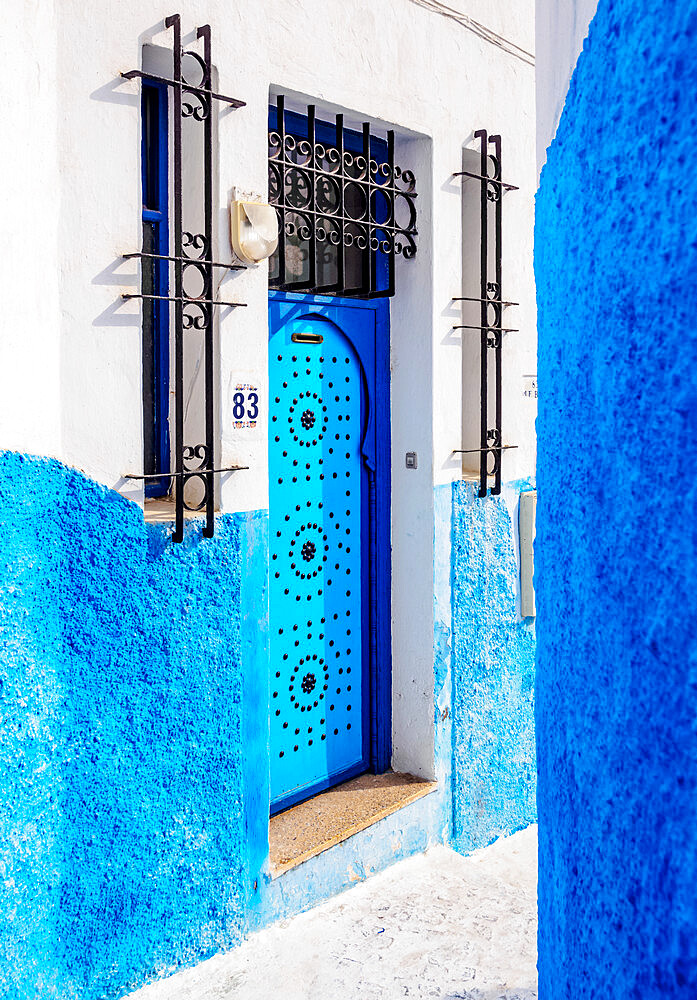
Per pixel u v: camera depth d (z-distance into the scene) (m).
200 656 2.91
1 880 2.23
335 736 4.01
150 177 3.08
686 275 0.89
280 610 3.73
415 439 4.05
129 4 2.63
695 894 0.86
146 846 2.76
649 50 1.00
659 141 0.97
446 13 3.99
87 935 2.60
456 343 4.12
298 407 3.76
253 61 3.05
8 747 2.26
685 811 0.89
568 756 1.42
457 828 4.20
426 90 3.89
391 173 3.78
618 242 1.11
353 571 4.06
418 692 4.10
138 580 2.71
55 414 2.47
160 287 3.13
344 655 4.04
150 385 3.14
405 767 4.16
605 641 1.18
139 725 2.72
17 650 2.30
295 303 3.68
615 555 1.13
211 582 2.94
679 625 0.91
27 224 2.33
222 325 2.97
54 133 2.46
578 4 1.39
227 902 3.04
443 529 4.08
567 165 1.45
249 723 3.12
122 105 2.63
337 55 3.43
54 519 2.48
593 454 1.24
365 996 2.93
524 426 4.64
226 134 2.96
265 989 2.91
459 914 3.47
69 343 2.52
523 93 4.55
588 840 1.28
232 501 3.03
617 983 1.11
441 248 4.00
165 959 2.84
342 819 3.69
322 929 3.29
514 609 4.56
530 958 3.19
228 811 3.04
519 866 4.11
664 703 0.95
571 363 1.40
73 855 2.55
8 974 2.26
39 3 2.36
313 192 3.35
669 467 0.94
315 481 3.86
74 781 2.54
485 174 4.11
